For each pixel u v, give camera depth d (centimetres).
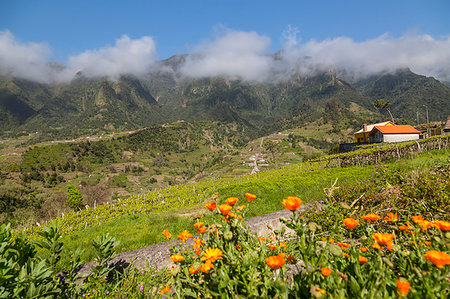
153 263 385
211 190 2056
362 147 3441
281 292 121
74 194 3800
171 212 1209
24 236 214
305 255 137
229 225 172
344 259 162
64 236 946
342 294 112
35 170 15900
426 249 160
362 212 333
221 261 146
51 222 233
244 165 13750
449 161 690
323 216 392
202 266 139
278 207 906
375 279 130
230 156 18762
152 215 1108
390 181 550
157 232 750
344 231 200
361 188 495
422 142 1923
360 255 152
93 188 4306
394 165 1191
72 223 1461
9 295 170
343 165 2180
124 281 281
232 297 133
